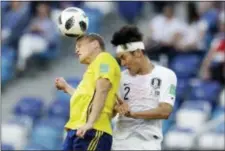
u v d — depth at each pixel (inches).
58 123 1724.9
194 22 1847.9
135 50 920.3
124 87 936.9
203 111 1640.0
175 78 935.0
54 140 1699.1
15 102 1899.6
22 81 1935.3
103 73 840.3
